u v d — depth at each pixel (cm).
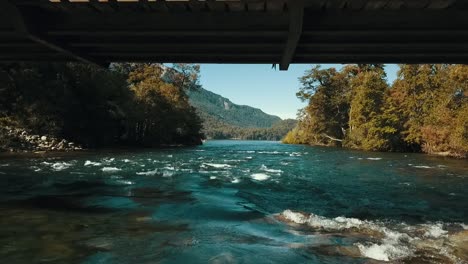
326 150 4294
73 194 1033
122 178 1380
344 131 5944
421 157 3108
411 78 4434
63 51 857
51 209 835
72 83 3712
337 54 874
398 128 4366
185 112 5881
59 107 3328
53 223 705
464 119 3039
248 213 830
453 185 1376
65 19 733
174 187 1180
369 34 707
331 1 604
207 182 1312
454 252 574
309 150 4256
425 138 3828
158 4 655
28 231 645
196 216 786
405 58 940
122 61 1042
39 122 3089
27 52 1009
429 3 611
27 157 2245
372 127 4453
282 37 777
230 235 643
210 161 2309
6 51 1019
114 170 1642
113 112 4147
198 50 915
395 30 661
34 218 744
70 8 696
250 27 686
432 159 2856
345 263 513
